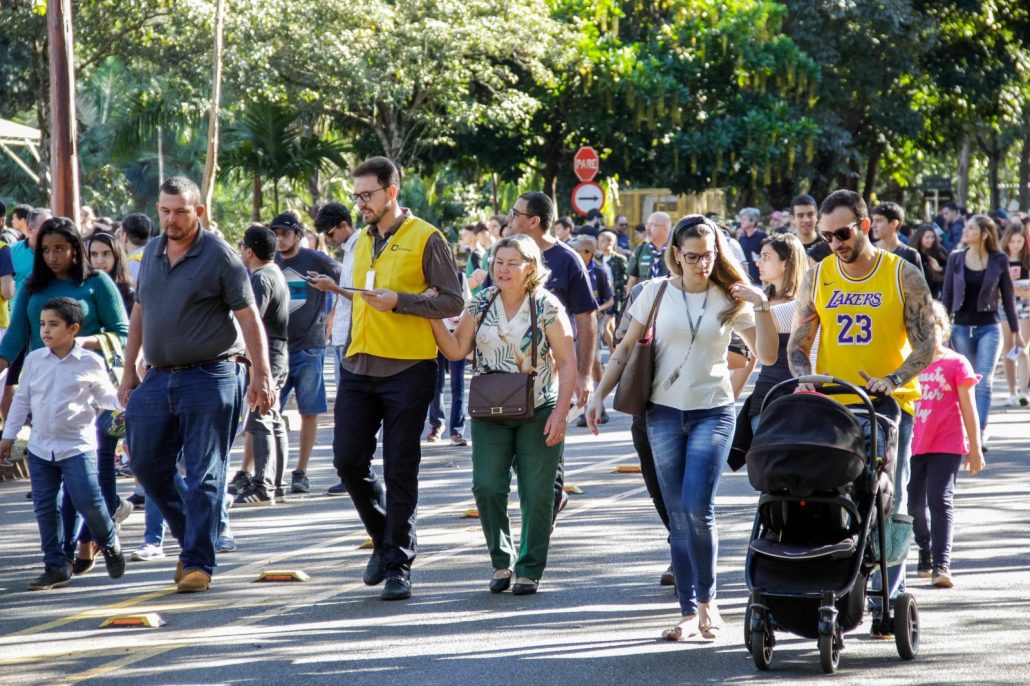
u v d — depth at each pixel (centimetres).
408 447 1058
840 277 929
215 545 1197
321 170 4275
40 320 1168
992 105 6109
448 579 1122
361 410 1069
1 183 5666
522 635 936
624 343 955
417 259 1060
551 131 4938
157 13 4134
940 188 9044
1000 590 1044
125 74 5556
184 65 4250
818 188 5503
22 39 4447
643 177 5081
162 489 1117
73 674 859
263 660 882
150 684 832
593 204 4056
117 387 1180
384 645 914
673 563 941
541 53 4316
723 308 922
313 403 1600
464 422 2084
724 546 1219
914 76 5641
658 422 936
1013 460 1684
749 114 4819
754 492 1491
